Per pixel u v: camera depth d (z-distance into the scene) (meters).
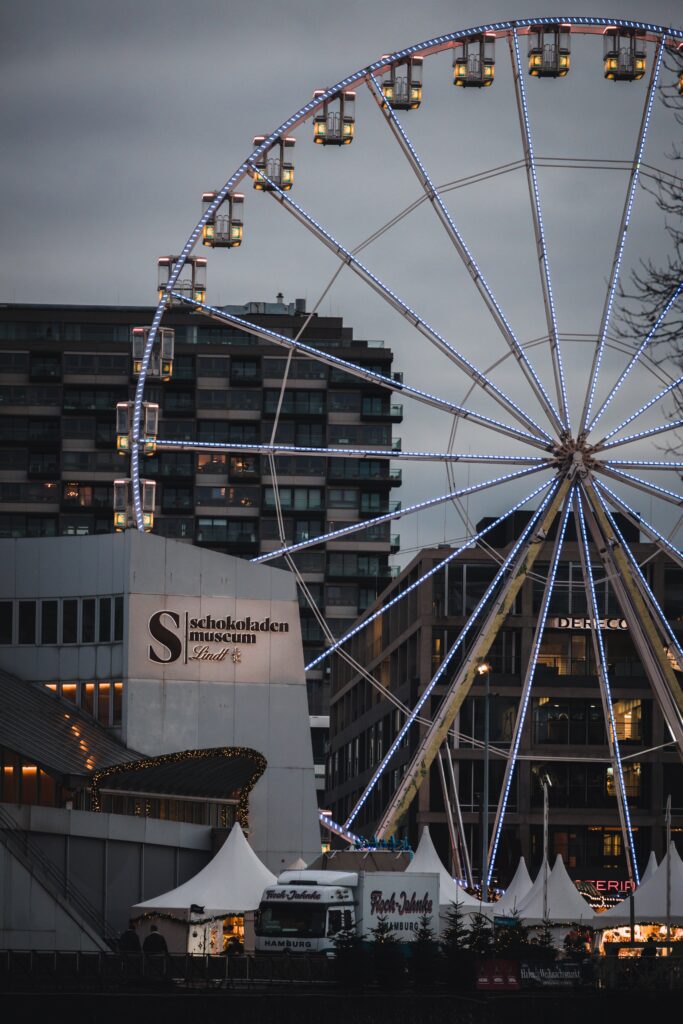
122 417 121.56
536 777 193.25
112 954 73.88
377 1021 67.50
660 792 192.00
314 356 121.06
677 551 126.69
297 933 79.50
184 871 107.44
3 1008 62.47
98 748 109.50
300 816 117.94
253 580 119.31
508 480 125.25
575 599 199.50
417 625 197.25
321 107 120.56
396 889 83.00
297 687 118.94
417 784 124.69
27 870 87.69
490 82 120.81
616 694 195.25
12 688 112.75
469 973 76.88
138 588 115.69
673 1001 73.88
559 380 124.44
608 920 107.31
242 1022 64.81
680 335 45.16
